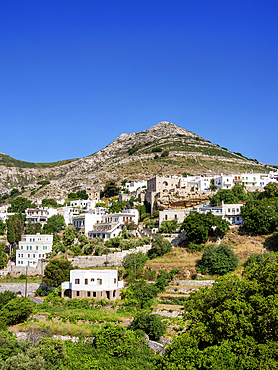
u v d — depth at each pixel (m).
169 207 162.00
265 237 119.94
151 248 123.38
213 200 156.75
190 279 104.00
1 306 99.69
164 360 59.56
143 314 79.06
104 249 127.88
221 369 53.19
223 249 107.50
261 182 179.88
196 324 63.88
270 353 54.03
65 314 85.88
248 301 64.00
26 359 67.62
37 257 141.62
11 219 167.62
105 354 72.75
